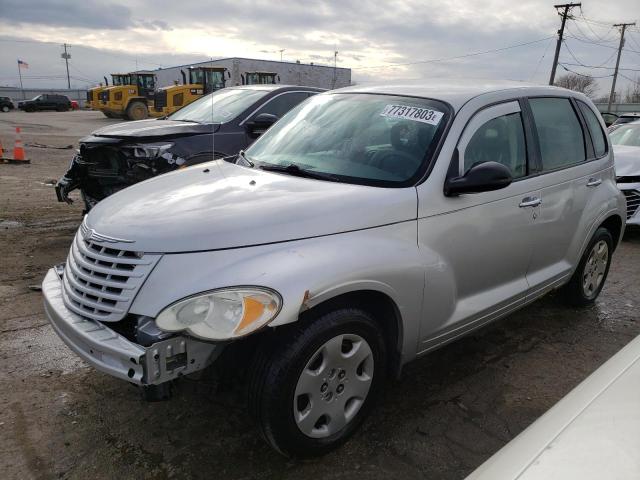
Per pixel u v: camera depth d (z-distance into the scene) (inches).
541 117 150.5
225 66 1332.4
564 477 51.7
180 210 102.0
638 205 280.1
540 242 145.5
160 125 247.9
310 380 96.6
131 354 85.9
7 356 139.6
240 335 85.4
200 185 118.2
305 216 100.0
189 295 88.7
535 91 152.1
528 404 125.6
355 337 101.9
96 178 233.6
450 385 133.0
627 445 53.7
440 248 115.9
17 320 160.4
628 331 168.2
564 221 153.7
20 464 100.4
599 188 169.8
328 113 146.2
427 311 114.2
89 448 105.5
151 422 114.1
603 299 195.8
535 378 137.8
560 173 150.5
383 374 110.6
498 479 54.9
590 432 57.2
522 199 135.8
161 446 106.6
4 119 1364.4
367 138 129.9
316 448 100.8
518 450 59.5
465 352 150.9
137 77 1379.2
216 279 89.9
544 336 162.9
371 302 109.4
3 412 116.0
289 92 271.6
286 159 135.0
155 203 108.2
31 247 232.2
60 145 715.4
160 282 90.9
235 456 104.3
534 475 53.2
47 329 155.6
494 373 139.6
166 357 86.1
